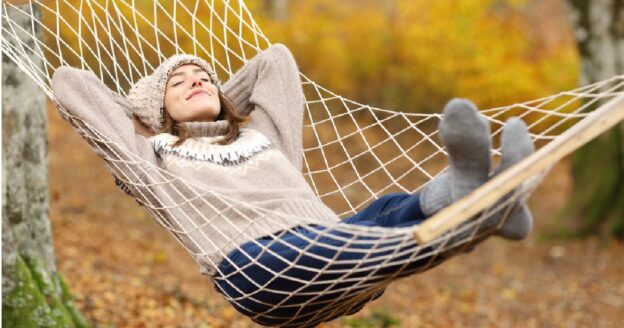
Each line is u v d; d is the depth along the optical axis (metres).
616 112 2.64
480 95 17.58
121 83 12.33
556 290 10.41
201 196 3.59
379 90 18.36
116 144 3.73
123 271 8.12
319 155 16.28
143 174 3.80
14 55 3.95
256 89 4.34
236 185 3.79
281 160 3.99
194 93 4.08
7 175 5.12
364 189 15.12
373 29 18.58
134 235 10.04
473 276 10.80
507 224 2.95
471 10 18.09
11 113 5.11
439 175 3.13
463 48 17.84
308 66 18.41
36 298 5.01
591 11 12.38
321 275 3.24
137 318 6.44
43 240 5.39
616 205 12.62
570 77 17.78
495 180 2.72
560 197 15.82
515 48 18.47
